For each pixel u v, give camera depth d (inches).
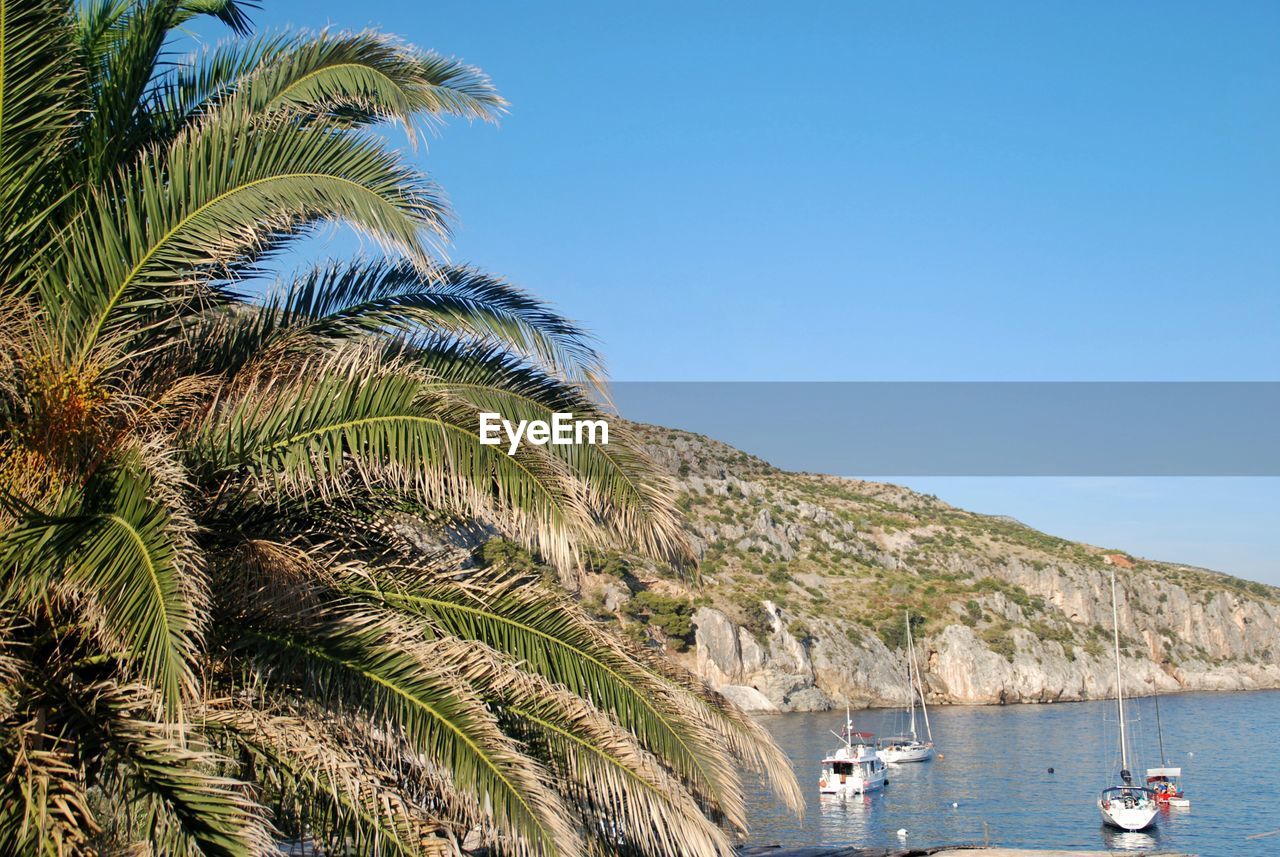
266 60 302.0
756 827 1946.4
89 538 188.5
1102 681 4958.2
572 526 249.6
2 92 244.8
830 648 4232.3
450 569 311.9
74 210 261.4
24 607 209.2
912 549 5487.2
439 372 302.4
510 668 277.6
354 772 238.7
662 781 292.4
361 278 322.3
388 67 292.0
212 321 300.7
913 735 3097.9
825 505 5812.0
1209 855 1785.2
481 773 239.8
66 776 193.0
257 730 233.0
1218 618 5910.4
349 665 242.2
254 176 252.1
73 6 281.9
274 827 221.6
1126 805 2025.1
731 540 4886.8
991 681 4579.2
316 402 247.1
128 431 227.8
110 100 274.8
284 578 246.4
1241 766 2896.2
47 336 233.5
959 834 1955.0
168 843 185.2
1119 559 5999.0
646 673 319.6
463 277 326.3
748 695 3759.8
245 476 255.4
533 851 238.7
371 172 257.1
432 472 244.2
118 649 186.2
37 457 215.6
